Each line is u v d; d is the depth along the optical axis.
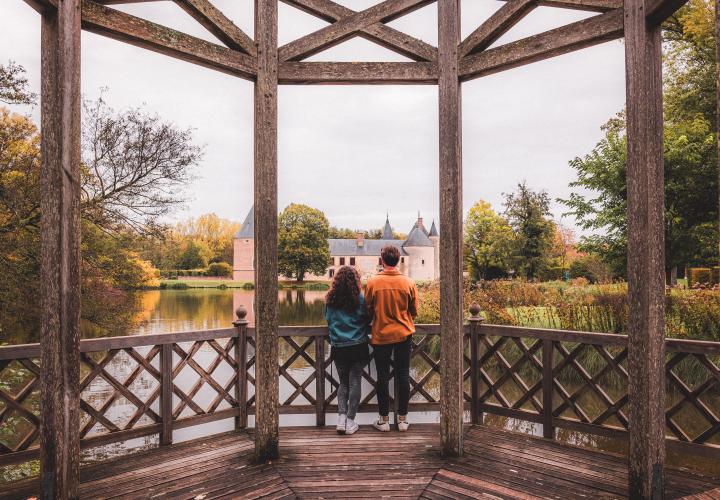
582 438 5.67
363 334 3.61
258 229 3.01
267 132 2.96
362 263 79.69
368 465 3.01
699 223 9.41
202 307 35.81
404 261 80.25
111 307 10.97
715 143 9.16
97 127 9.85
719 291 7.76
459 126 3.03
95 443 3.08
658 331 2.37
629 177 2.38
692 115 10.84
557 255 31.89
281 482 2.77
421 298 12.83
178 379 10.20
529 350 3.63
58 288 2.19
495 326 3.81
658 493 2.38
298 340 12.80
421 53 3.05
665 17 2.27
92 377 3.09
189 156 10.50
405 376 3.64
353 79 3.01
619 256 10.54
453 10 2.99
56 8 2.14
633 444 2.43
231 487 2.71
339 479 2.81
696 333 7.54
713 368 2.87
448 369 3.12
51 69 2.16
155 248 11.40
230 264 84.94
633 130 2.35
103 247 10.81
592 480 2.76
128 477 2.84
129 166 10.18
